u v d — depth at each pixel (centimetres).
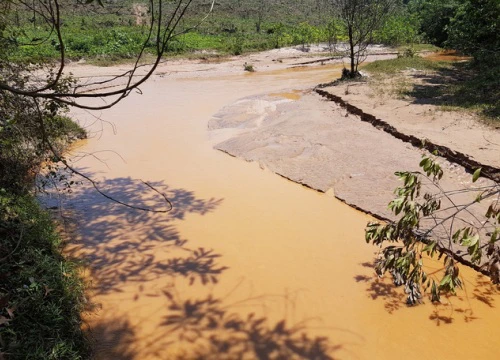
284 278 529
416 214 448
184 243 607
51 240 561
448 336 435
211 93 1616
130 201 737
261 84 1802
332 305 481
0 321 361
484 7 1411
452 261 442
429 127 946
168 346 427
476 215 616
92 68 2062
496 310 468
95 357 414
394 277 509
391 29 2958
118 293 506
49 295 435
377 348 422
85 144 1030
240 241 611
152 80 1919
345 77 1709
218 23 3700
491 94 1185
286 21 4178
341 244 599
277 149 934
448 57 2517
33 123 607
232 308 478
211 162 912
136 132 1123
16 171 631
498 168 712
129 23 3102
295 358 411
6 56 576
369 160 830
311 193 758
